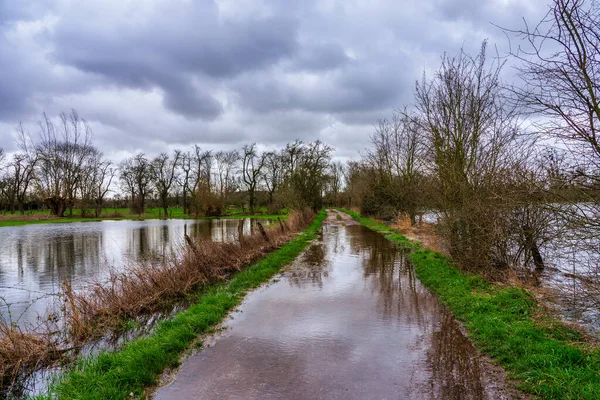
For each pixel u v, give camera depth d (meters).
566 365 4.41
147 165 61.44
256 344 5.68
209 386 4.42
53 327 7.09
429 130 12.13
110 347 6.15
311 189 37.84
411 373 4.60
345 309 7.45
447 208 11.12
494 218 8.58
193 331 6.26
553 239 5.93
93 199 62.06
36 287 11.14
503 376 4.48
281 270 11.89
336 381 4.43
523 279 8.30
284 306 7.74
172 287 9.00
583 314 5.98
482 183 9.41
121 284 8.56
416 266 12.06
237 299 8.38
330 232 25.14
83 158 55.41
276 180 58.88
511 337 5.34
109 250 19.19
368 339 5.78
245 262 12.62
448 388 4.21
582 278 5.50
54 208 53.97
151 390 4.40
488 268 9.16
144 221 47.56
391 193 27.92
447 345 5.50
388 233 23.67
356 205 56.31
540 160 6.16
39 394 4.58
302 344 5.62
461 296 7.79
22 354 5.52
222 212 55.88
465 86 10.80
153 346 5.39
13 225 40.34
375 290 9.03
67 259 16.39
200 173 62.28
